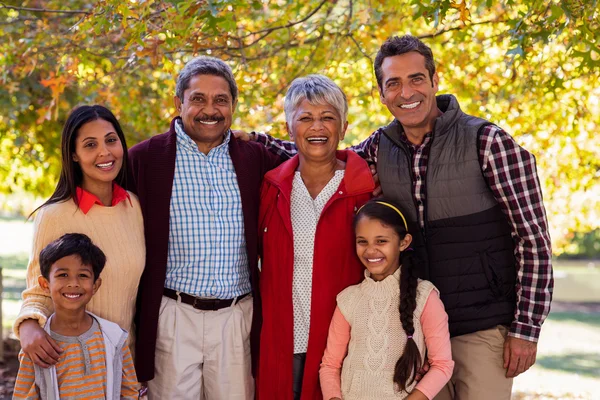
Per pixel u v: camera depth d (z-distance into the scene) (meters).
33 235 3.25
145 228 3.44
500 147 3.22
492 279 3.32
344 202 3.50
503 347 3.35
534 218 3.23
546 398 7.52
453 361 3.29
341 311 3.36
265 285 3.52
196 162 3.51
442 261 3.34
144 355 3.41
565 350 10.39
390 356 3.22
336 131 3.47
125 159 3.44
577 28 3.99
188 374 3.45
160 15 4.48
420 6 4.02
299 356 3.49
